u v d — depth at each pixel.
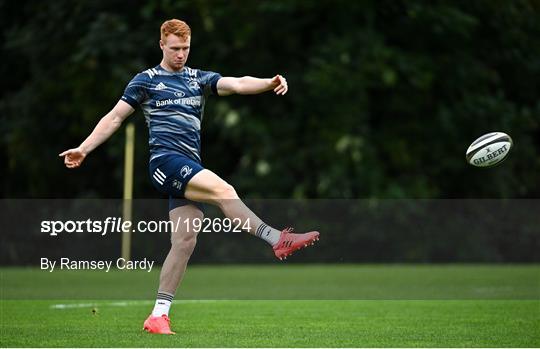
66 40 89.12
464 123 90.56
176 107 27.06
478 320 31.59
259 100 89.25
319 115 86.75
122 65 84.69
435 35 91.56
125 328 28.56
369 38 86.12
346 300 41.44
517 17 91.19
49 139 91.88
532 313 34.41
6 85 98.06
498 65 96.00
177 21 27.09
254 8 86.19
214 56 90.31
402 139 88.38
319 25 89.75
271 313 34.72
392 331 28.06
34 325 29.53
